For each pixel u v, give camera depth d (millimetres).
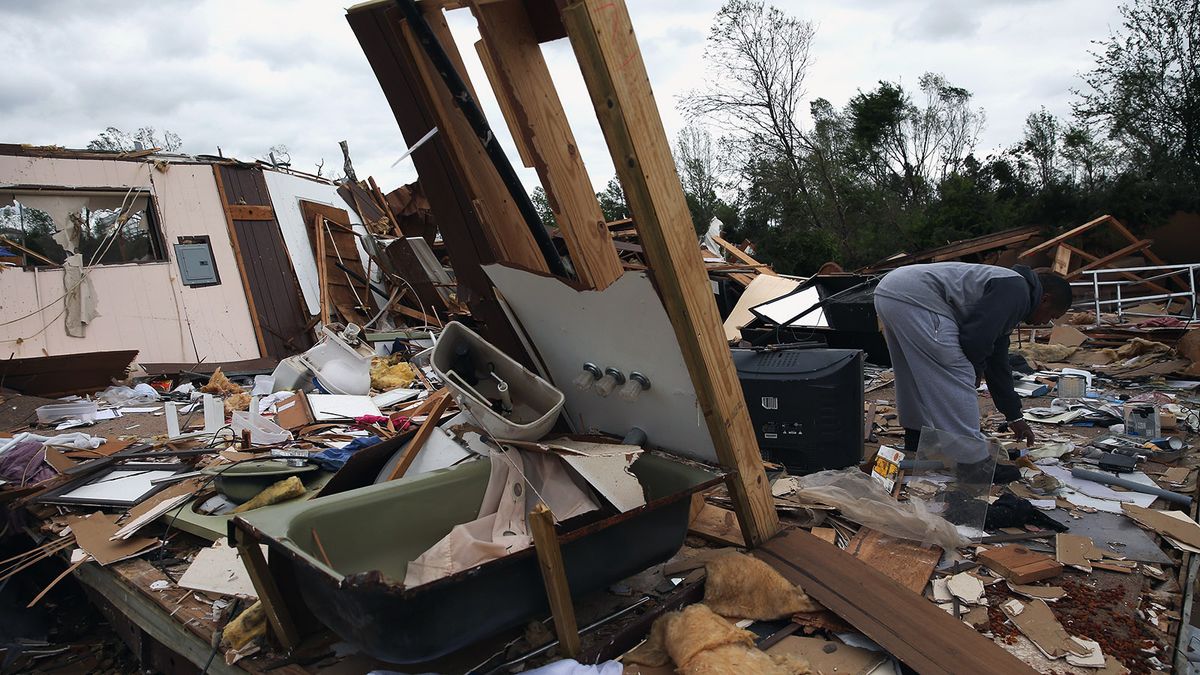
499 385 2889
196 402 6816
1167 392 6000
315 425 5215
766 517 3037
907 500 3555
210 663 2551
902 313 3820
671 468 2836
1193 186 18453
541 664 2314
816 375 3984
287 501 3504
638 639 2480
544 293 2967
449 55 2969
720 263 12141
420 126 3129
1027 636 2447
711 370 2709
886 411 5738
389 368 7293
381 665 2322
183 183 9977
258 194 10766
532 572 2277
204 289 9758
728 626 2303
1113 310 11414
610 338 2881
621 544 2520
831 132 31812
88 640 4074
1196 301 10812
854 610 2492
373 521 2414
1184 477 3883
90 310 8797
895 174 31844
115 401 7316
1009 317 3645
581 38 2238
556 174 2758
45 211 8914
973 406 3736
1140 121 20953
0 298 8234
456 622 2082
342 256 11688
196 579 2924
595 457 2477
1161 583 2828
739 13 28188
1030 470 4016
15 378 7320
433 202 3254
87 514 3785
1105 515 3424
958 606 2652
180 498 3672
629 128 2338
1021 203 22516
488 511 2582
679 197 2561
